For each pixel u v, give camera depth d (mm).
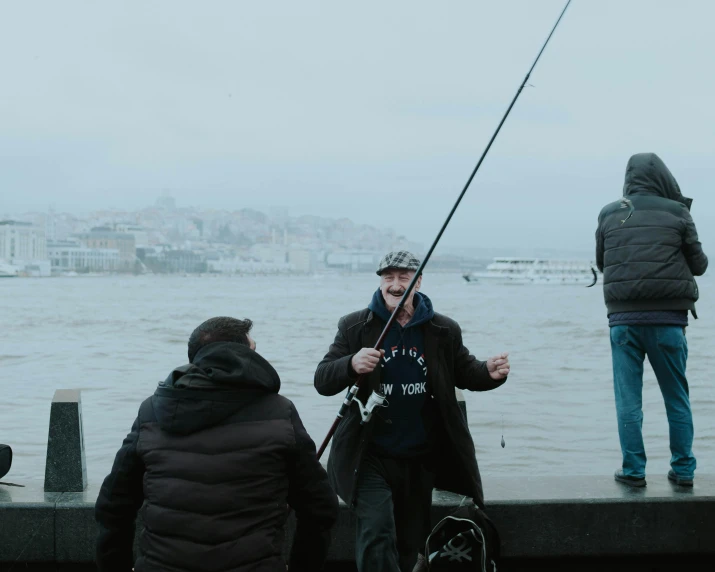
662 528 4148
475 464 3635
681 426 4414
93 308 50406
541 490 4273
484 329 30375
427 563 3818
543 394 13102
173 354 20688
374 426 3607
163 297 73750
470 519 3818
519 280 131875
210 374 2564
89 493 4230
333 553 4051
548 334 27625
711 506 4164
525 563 4184
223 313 44312
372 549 3365
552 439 9758
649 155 4578
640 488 4324
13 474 7820
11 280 173250
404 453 3592
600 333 27891
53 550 4031
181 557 2441
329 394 3570
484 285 123562
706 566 4246
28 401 12648
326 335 26641
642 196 4504
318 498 2639
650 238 4391
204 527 2457
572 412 11438
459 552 3754
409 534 3643
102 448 9141
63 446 4254
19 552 4031
